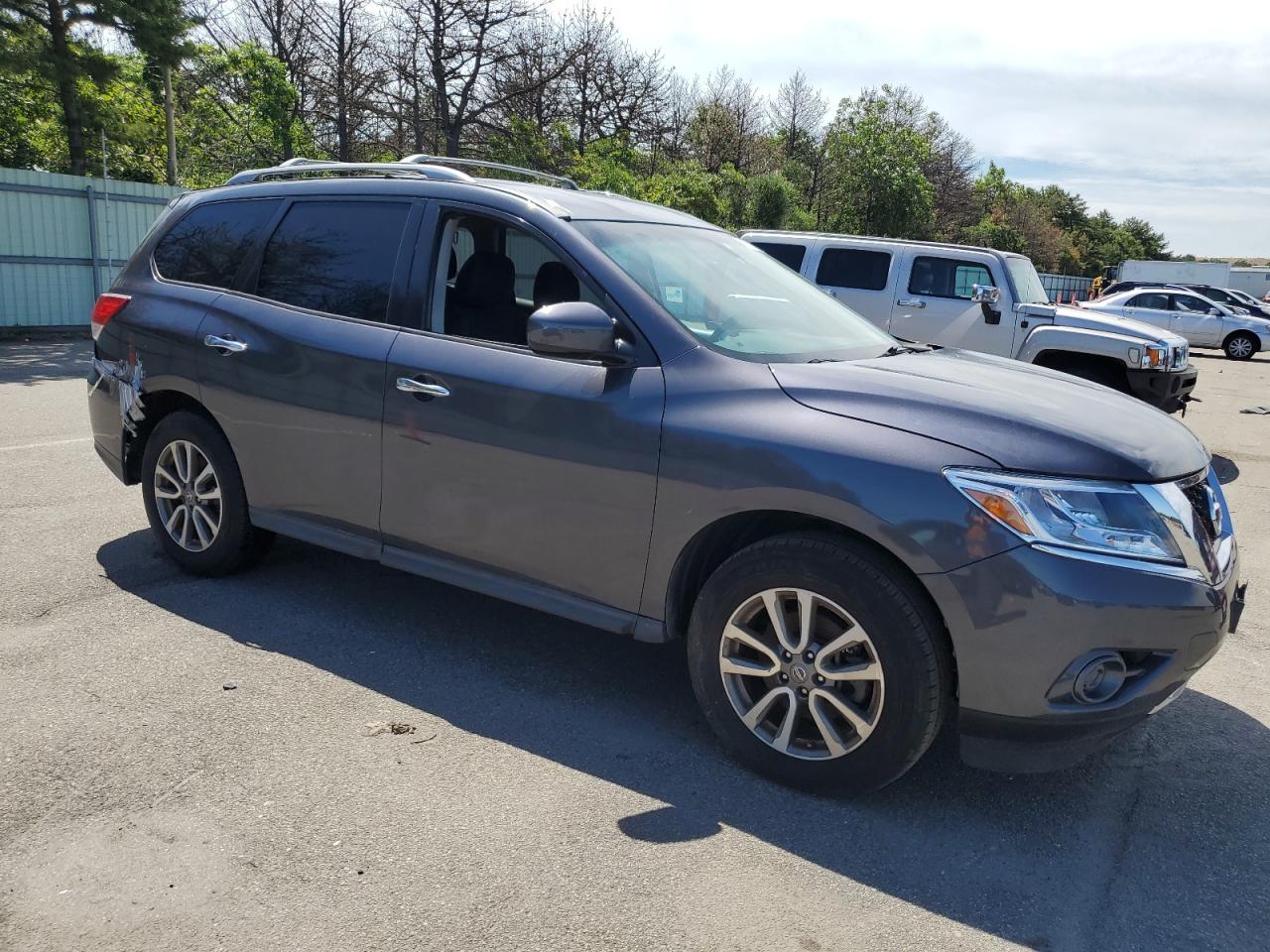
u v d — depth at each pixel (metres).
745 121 49.12
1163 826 3.04
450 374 3.65
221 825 2.77
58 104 22.34
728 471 3.06
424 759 3.19
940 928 2.50
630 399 3.29
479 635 4.24
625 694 3.75
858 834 2.89
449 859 2.66
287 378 4.11
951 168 60.97
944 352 4.02
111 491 6.27
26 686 3.55
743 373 3.22
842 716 3.05
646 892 2.57
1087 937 2.49
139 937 2.31
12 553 4.97
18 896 2.43
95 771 3.01
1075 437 2.86
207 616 4.28
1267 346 25.78
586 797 3.01
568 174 32.31
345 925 2.38
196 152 27.19
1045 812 3.08
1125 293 27.69
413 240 3.95
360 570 4.95
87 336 17.17
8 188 16.64
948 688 2.91
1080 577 2.68
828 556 2.92
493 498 3.58
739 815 2.96
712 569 3.41
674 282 3.66
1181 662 2.81
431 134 31.59
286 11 31.20
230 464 4.43
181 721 3.35
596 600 3.44
